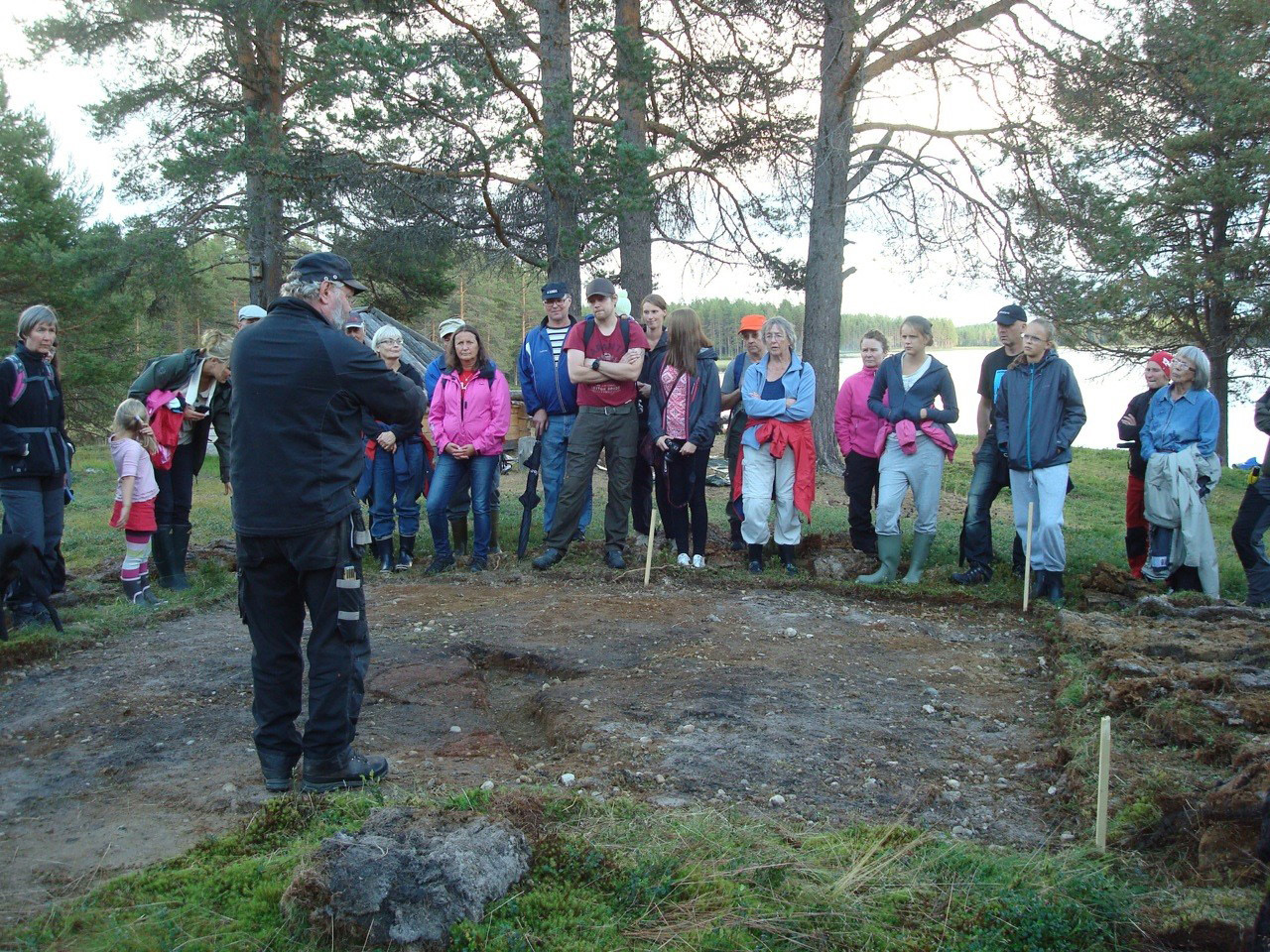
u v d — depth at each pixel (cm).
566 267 1301
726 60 1573
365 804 365
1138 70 1434
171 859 344
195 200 1858
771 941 293
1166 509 737
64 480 706
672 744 454
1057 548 727
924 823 387
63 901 318
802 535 879
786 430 802
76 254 1858
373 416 401
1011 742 475
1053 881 324
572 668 571
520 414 1623
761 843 349
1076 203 1456
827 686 539
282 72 1834
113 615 682
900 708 512
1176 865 342
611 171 1225
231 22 1661
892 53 1478
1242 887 318
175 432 748
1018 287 1488
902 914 309
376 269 1938
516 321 4512
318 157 1348
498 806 344
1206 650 534
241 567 391
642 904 309
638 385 832
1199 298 2075
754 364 819
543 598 736
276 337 379
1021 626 689
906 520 1093
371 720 494
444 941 286
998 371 793
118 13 1788
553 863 321
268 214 1570
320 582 387
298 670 403
